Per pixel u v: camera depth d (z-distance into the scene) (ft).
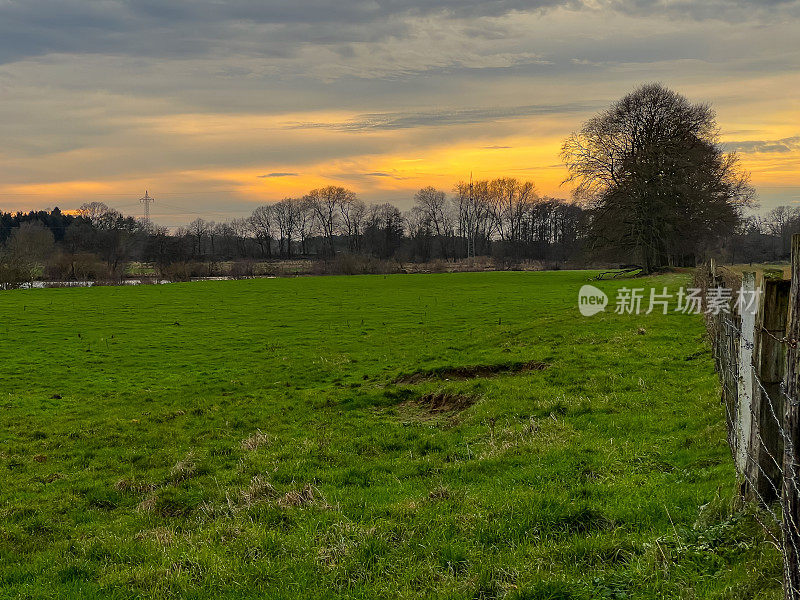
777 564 20.80
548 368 70.95
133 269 427.33
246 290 234.99
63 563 31.45
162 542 32.45
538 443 42.50
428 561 26.03
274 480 42.45
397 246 541.75
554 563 24.29
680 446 37.76
